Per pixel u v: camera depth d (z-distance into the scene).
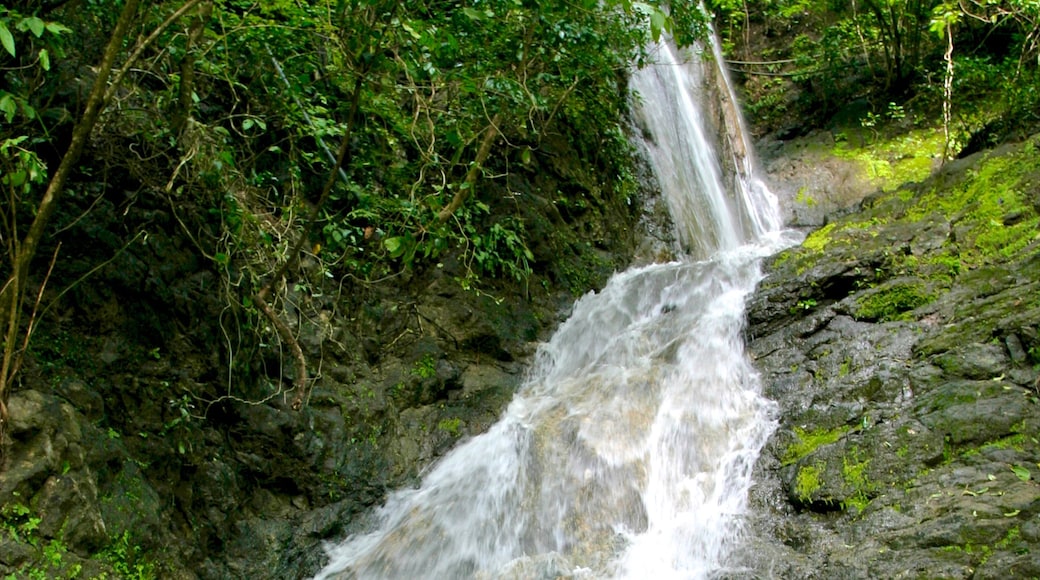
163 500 4.36
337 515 5.03
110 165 4.56
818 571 3.67
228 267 4.86
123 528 3.96
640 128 9.12
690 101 10.50
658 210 8.67
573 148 7.96
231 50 4.77
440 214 4.36
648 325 6.25
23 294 3.63
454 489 5.23
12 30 3.85
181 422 4.58
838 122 10.99
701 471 4.75
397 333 6.01
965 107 9.89
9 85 4.09
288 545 4.80
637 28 6.27
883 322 5.06
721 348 5.54
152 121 4.63
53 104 4.31
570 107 7.80
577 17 5.34
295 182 5.18
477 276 6.20
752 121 11.87
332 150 5.71
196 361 4.78
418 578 4.79
